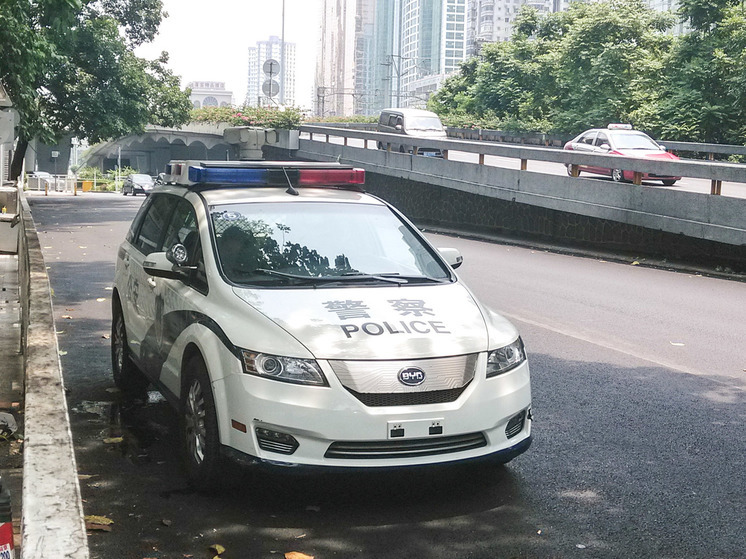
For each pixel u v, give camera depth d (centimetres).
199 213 588
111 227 2408
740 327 1046
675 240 1698
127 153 10294
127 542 425
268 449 458
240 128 4022
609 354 896
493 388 482
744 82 3819
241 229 570
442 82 7031
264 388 456
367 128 5706
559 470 545
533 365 841
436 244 2070
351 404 451
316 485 512
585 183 1936
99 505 474
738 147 3081
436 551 423
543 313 1134
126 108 3759
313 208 607
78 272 1440
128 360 696
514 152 2192
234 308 501
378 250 585
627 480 529
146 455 559
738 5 4175
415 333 482
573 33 4947
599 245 1912
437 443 466
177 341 545
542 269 1591
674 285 1395
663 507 486
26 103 2162
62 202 4056
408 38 17438
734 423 655
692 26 4253
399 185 2844
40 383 338
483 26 15762
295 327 475
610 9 4847
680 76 4175
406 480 523
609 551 427
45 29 2019
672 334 1002
